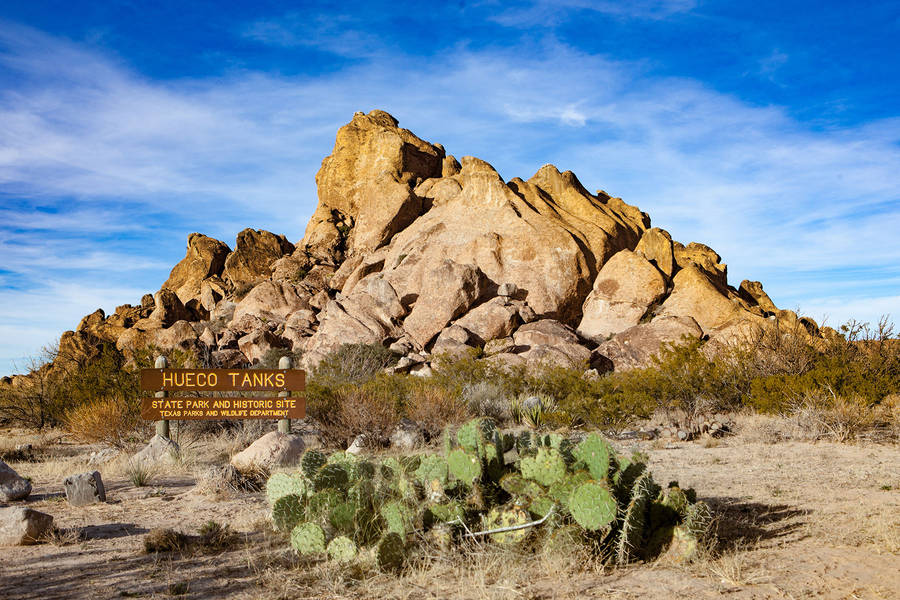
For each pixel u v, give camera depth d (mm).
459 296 39969
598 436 5152
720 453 10414
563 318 43719
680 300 40562
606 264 44344
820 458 9672
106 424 12555
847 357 16031
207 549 5480
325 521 5180
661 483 7824
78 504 7664
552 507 4816
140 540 5883
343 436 12102
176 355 17000
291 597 4246
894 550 5031
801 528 5734
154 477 9969
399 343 38656
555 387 18172
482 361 20547
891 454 10000
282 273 56594
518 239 44438
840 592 4164
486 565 4590
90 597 4289
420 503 5230
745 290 51562
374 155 62781
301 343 43281
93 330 56438
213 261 65312
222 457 11805
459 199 49406
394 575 4625
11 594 4359
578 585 4316
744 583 4320
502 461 5574
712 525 5598
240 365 40812
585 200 51219
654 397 15070
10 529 5750
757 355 17000
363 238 54719
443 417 12805
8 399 19562
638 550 4855
